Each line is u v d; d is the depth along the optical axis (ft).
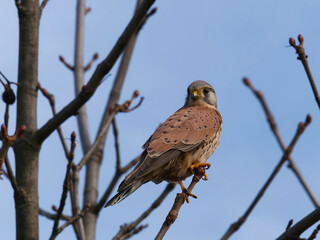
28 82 29.96
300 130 29.71
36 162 28.76
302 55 27.73
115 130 37.11
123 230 33.83
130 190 29.58
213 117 37.24
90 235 36.81
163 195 34.42
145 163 31.45
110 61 28.04
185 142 33.65
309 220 23.41
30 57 30.22
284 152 29.53
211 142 35.58
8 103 25.89
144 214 34.12
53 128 28.76
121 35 27.99
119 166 37.40
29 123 29.17
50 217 35.76
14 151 28.81
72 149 26.76
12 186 27.53
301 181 29.43
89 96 28.14
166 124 34.83
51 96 34.30
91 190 40.63
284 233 24.08
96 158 41.98
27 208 27.78
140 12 27.58
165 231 23.90
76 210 33.24
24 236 27.50
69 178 26.66
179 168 33.35
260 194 29.14
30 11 30.71
